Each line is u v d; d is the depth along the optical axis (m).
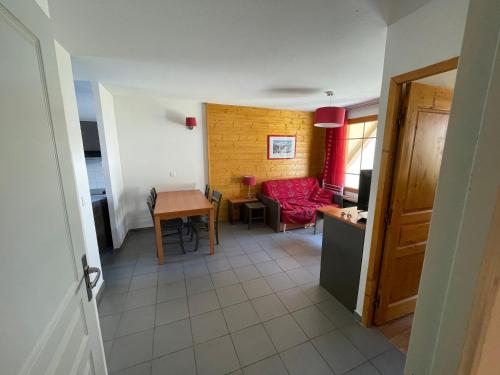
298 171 5.18
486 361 0.34
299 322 1.98
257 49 1.98
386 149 1.63
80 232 1.01
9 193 0.59
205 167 4.43
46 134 0.79
